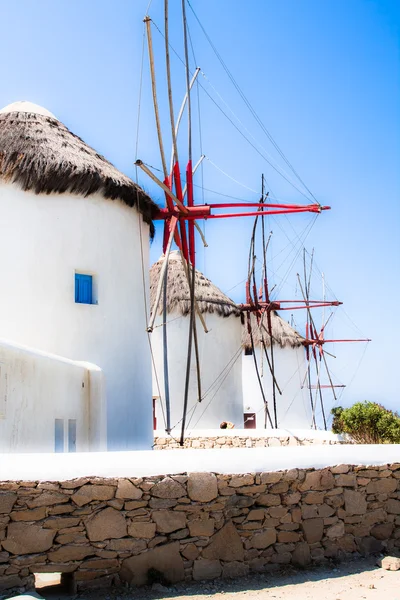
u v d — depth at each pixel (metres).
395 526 10.25
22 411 10.96
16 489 7.55
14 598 7.25
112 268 14.94
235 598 7.88
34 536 7.59
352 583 8.62
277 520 9.17
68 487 7.81
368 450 10.27
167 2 12.91
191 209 15.39
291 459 9.47
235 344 25.64
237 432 21.14
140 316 15.64
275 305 23.75
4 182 14.23
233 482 8.88
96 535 7.89
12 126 14.87
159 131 13.38
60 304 14.10
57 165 14.22
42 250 14.15
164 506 8.34
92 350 14.31
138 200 15.59
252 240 21.27
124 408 14.66
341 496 9.82
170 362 23.80
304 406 32.28
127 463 8.24
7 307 13.84
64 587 7.96
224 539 8.70
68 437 12.29
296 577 8.84
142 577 8.09
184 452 8.67
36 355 11.45
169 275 24.97
